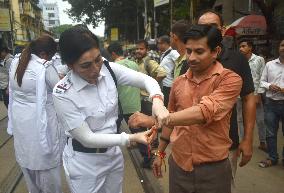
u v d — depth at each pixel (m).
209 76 2.31
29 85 3.39
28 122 3.46
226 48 2.98
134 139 2.19
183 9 16.73
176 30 4.09
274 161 5.42
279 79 5.22
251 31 10.50
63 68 2.95
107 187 2.65
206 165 2.37
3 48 10.70
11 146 6.94
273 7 11.65
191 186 2.43
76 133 2.28
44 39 3.45
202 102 2.20
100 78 2.35
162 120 2.10
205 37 2.22
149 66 5.84
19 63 3.43
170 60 6.19
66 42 2.15
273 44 10.89
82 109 2.29
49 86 3.42
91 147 2.31
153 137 2.18
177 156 2.45
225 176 2.41
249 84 2.94
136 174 5.27
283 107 5.23
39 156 3.49
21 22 43.66
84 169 2.45
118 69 2.53
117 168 2.63
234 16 14.95
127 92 5.21
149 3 28.08
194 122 2.18
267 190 4.58
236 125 2.98
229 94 2.27
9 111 3.70
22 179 5.18
